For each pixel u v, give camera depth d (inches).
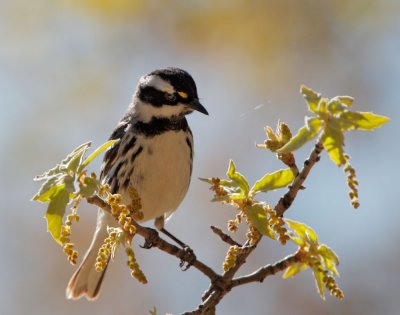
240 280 253.6
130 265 218.7
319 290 233.5
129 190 254.1
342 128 206.1
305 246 237.5
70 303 515.5
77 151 222.5
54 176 218.5
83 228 519.8
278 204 239.8
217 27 556.4
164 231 422.0
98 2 553.3
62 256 526.3
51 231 217.5
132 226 226.5
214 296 252.5
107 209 231.1
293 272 248.7
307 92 210.4
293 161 243.0
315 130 207.3
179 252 258.5
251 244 249.8
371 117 206.4
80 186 218.2
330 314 505.7
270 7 548.7
